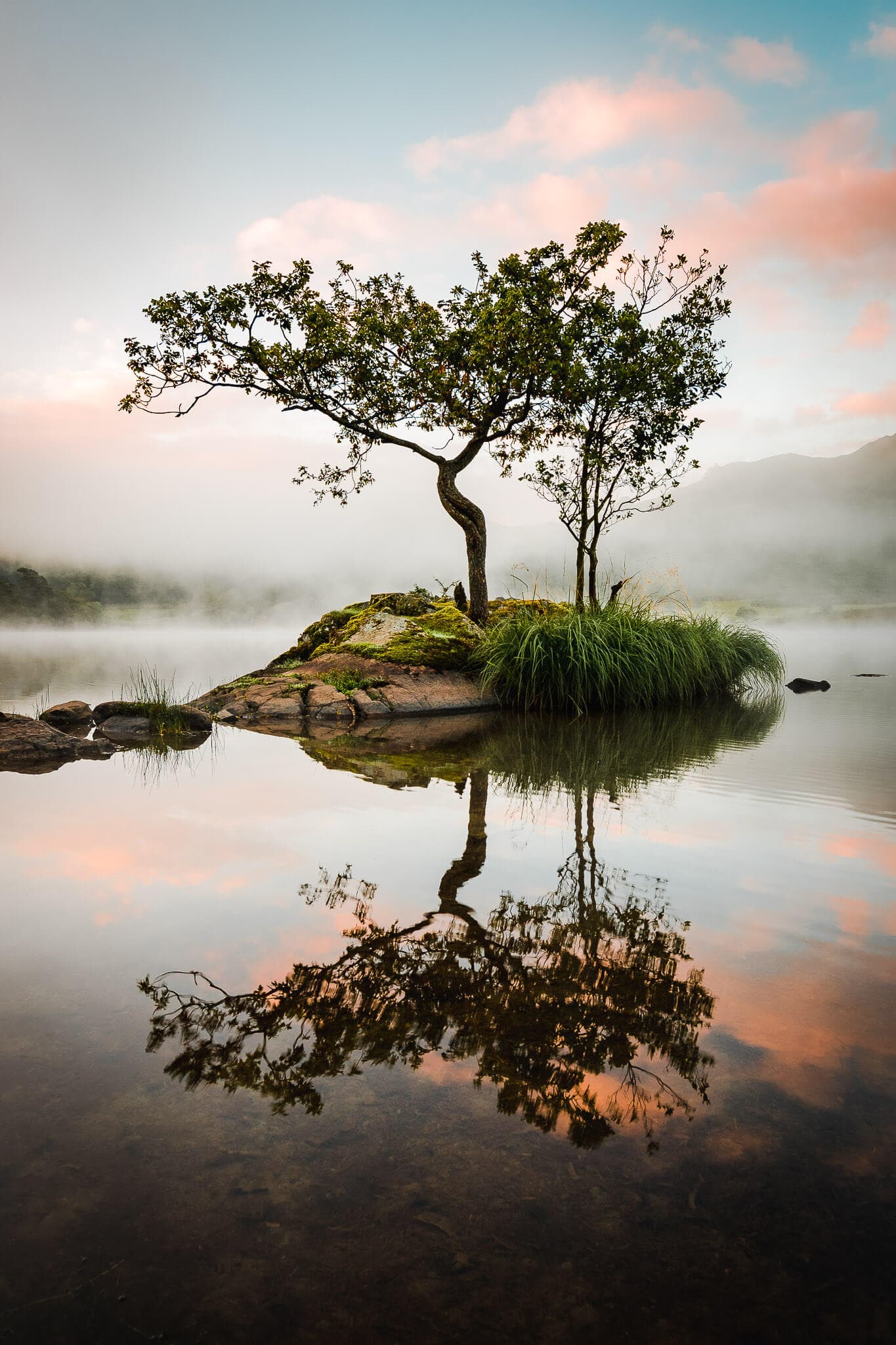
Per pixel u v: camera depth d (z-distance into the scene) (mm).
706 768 6117
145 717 9078
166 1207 1354
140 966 2367
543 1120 1598
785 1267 1233
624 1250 1267
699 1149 1503
